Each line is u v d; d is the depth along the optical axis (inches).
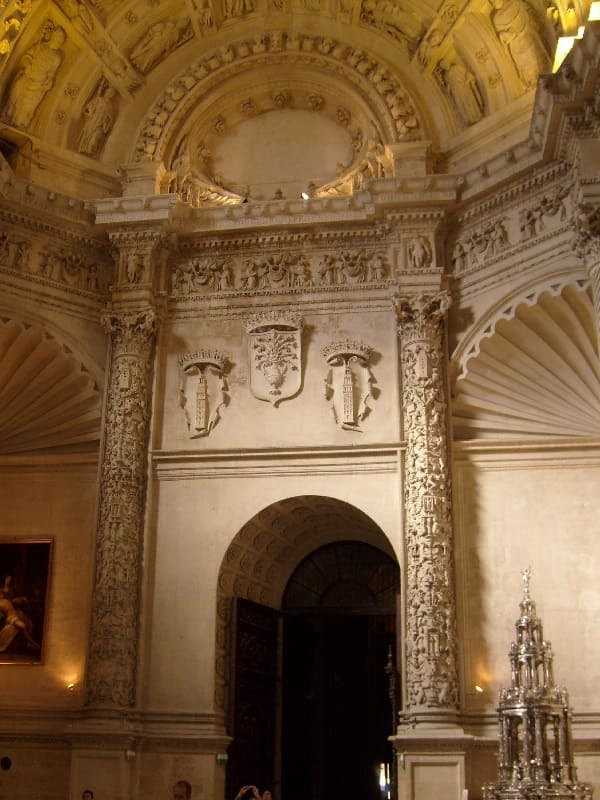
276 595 910.4
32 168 878.4
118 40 901.2
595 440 778.2
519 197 799.1
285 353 837.8
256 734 820.0
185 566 796.0
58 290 856.3
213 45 932.6
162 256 872.9
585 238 700.0
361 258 856.3
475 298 812.6
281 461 808.9
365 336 835.4
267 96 941.8
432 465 766.5
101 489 805.2
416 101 884.6
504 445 786.8
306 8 913.5
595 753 695.7
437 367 793.6
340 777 927.0
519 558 762.2
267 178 930.1
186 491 812.6
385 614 901.8
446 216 831.7
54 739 770.2
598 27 658.8
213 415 832.3
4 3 806.5
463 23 858.1
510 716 585.3
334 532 897.5
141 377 831.7
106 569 777.6
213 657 773.9
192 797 735.7
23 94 875.4
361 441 807.1
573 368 789.2
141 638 774.5
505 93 848.3
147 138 904.3
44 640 804.0
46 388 863.1
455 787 688.4
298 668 940.0
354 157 920.9
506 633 745.6
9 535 834.8
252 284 862.5
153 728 756.6
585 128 710.5
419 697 717.9
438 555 746.2
